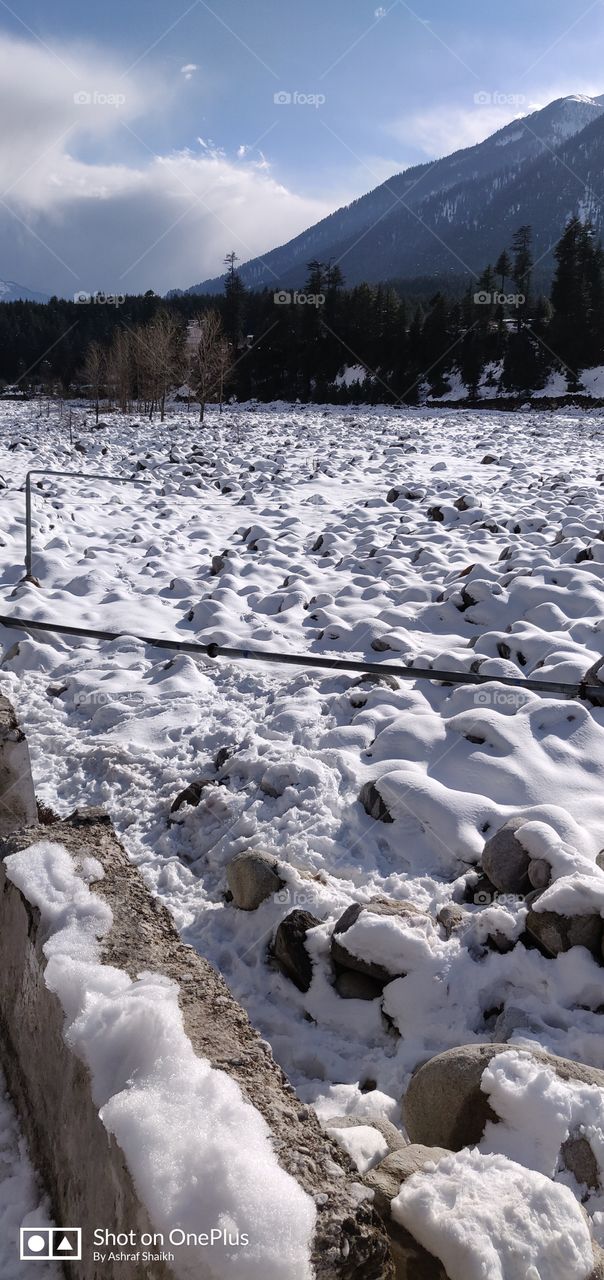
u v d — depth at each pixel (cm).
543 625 785
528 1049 262
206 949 388
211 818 480
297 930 363
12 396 5847
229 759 529
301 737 570
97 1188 187
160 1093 179
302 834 458
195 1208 157
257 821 470
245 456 2248
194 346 4462
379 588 930
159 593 950
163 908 252
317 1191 167
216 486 1784
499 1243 182
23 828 289
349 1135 238
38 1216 224
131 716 620
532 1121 238
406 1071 316
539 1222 188
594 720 566
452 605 845
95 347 5184
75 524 1308
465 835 445
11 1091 267
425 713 604
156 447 2441
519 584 851
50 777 544
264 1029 349
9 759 338
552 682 621
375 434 2969
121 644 755
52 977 217
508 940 349
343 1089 305
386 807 469
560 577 884
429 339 5197
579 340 4872
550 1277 182
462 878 417
